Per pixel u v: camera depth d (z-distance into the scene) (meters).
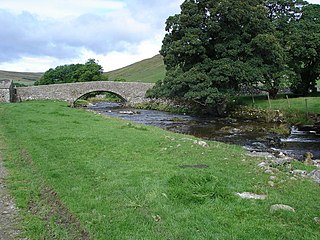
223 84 38.56
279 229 6.73
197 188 8.82
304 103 35.06
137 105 59.34
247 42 39.50
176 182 9.38
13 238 6.73
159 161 12.38
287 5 45.25
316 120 29.75
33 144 15.41
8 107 37.06
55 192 9.05
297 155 18.11
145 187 9.15
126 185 9.41
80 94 60.84
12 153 14.09
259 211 7.59
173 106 49.72
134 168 11.25
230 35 38.50
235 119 36.09
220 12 38.03
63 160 12.39
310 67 44.53
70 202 8.27
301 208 7.77
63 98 60.12
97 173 10.63
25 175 10.88
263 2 43.50
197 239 6.40
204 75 37.19
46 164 11.77
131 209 7.80
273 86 41.34
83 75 92.19
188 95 37.38
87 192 8.95
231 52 37.59
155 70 147.25
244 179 10.00
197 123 33.03
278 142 22.69
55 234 6.91
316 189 9.19
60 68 108.31
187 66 41.41
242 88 46.94
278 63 38.72
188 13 40.09
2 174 11.02
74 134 18.20
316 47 41.03
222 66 36.59
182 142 16.22
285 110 33.84
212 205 7.94
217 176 10.12
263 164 11.95
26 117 26.52
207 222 7.07
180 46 38.91
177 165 11.75
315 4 47.97
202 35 39.16
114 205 8.05
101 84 61.41
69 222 7.43
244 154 14.19
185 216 7.36
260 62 38.03
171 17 42.59
